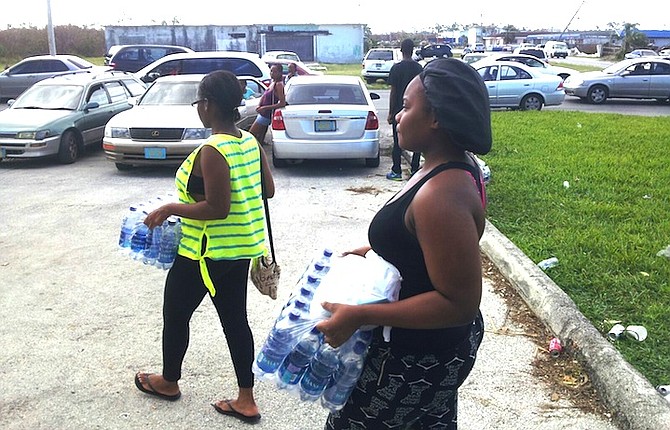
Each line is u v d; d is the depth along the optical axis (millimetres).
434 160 1938
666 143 11953
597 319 4406
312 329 1996
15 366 4016
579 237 6086
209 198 3035
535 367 3990
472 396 3678
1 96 22391
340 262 2102
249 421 3445
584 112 18578
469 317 1842
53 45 30234
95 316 4766
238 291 3338
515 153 10961
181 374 3873
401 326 1867
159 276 5602
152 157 10172
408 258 1926
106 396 3678
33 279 5531
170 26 48219
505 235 6371
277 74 10438
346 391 2066
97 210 7953
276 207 8031
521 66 20031
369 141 10016
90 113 12094
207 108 3127
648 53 48438
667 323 4309
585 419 3443
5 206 8172
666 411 3191
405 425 2135
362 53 54031
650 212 6980
